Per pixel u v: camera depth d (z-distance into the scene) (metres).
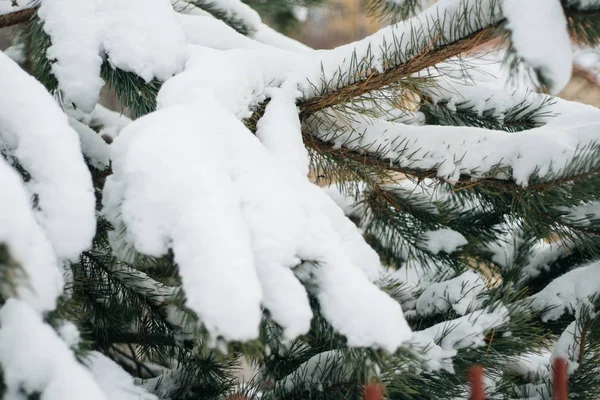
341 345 1.76
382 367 1.74
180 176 1.75
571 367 2.21
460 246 2.39
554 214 2.15
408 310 2.29
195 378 2.16
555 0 1.87
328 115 2.17
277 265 1.74
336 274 1.77
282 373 2.18
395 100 2.12
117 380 1.86
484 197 2.21
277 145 2.00
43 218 1.78
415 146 2.14
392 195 2.38
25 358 1.70
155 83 2.08
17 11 2.17
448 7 2.01
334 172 2.21
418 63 2.05
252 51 2.11
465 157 2.10
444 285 2.25
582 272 2.34
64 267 1.84
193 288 1.68
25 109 1.84
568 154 2.05
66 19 2.05
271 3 2.99
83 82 2.04
